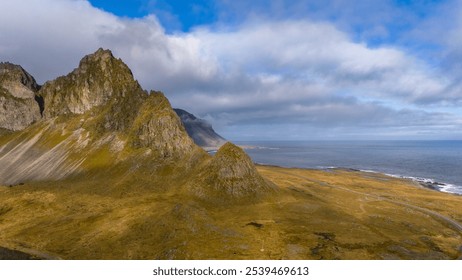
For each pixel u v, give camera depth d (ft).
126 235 280.92
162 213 330.75
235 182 424.87
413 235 292.40
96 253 245.65
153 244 259.39
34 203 411.34
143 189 448.24
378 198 451.94
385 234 290.76
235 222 323.37
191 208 343.67
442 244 269.23
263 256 233.96
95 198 422.00
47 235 293.43
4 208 403.13
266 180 461.37
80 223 324.39
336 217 343.67
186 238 267.39
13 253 249.34
